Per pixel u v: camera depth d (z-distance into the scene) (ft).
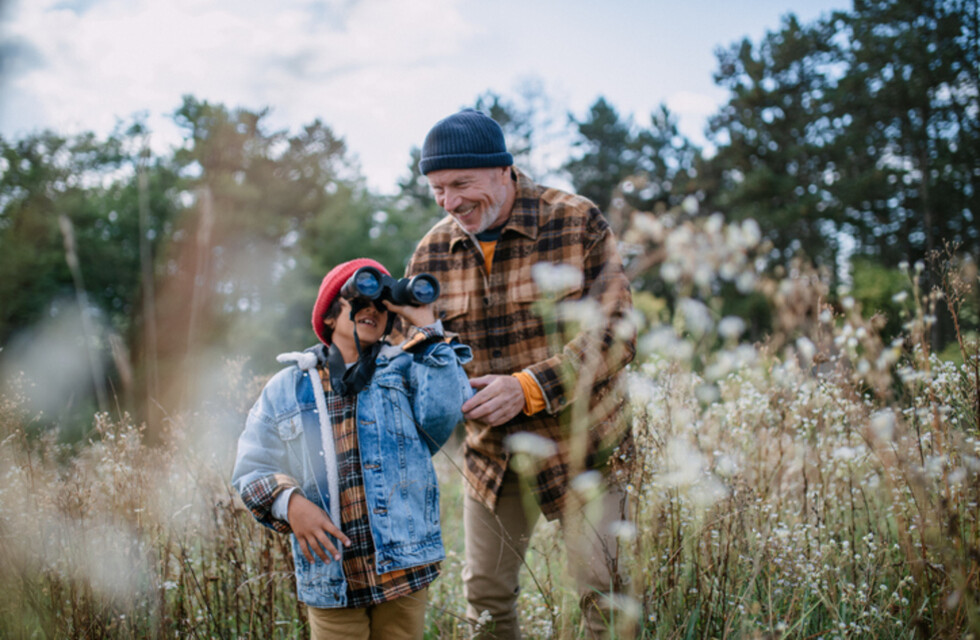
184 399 9.20
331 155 92.73
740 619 6.27
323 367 6.66
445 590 9.12
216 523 8.04
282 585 8.11
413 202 134.51
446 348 6.44
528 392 6.73
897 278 18.52
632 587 5.95
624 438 7.26
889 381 7.27
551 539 8.50
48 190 78.95
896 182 83.10
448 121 7.09
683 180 110.93
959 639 5.36
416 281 6.27
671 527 6.82
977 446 6.19
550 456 6.99
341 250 93.66
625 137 132.87
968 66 78.33
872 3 86.53
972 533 5.65
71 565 6.88
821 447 7.99
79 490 7.39
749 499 6.58
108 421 8.03
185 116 86.38
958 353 7.82
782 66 101.14
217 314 64.90
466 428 7.97
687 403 7.44
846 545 6.82
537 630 7.91
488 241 7.80
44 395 9.07
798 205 87.15
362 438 6.34
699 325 6.72
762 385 9.27
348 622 6.17
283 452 6.42
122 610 6.89
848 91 88.02
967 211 74.43
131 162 86.53
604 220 7.52
